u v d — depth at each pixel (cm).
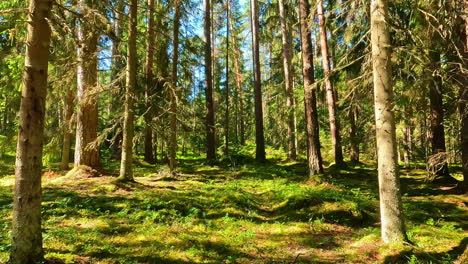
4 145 1189
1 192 1004
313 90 1387
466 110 930
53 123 1359
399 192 635
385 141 634
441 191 1189
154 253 574
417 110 899
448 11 807
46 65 467
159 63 1412
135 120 1209
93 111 1258
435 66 655
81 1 753
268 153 2925
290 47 2478
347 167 1730
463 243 657
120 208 834
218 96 3450
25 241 449
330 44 1939
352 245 660
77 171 1196
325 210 870
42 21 458
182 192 1032
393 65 750
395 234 627
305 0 1379
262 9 2519
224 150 2520
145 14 1509
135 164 1778
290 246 659
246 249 625
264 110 3853
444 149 1290
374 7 647
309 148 1406
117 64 1305
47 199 877
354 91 829
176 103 1306
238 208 909
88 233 648
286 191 1102
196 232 704
